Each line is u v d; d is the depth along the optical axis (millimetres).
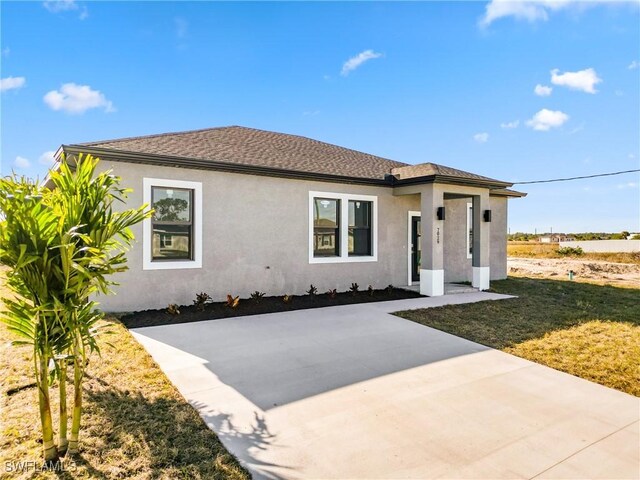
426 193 10797
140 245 7984
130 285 7883
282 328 7000
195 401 3975
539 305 9398
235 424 3520
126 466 2832
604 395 4371
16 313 2750
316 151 13008
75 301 2863
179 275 8414
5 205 2541
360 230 11461
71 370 4582
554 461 3049
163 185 8219
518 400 4184
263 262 9539
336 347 5922
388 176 11758
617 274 18531
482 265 11875
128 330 6680
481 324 7449
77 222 2865
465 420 3695
